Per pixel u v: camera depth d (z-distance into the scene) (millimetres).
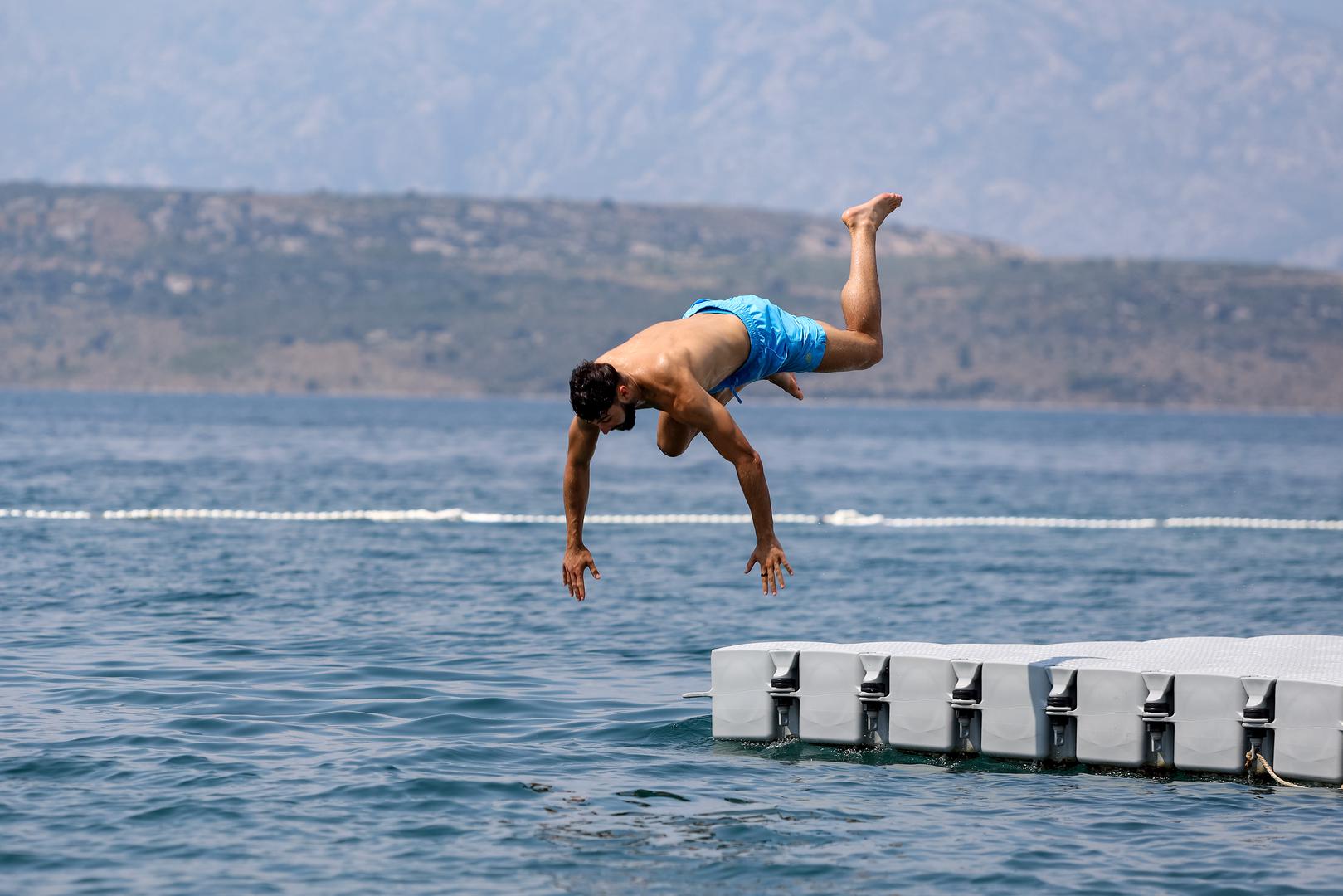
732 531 106375
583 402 28188
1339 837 30359
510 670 48375
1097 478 199625
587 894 27016
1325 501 154375
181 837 29516
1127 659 37344
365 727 39281
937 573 81438
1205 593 74250
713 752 37312
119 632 54281
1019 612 66000
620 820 31391
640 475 189000
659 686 45781
